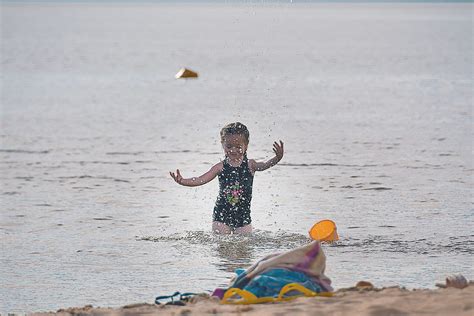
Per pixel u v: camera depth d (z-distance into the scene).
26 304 15.80
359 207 24.25
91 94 59.31
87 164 31.84
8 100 54.72
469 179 28.44
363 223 22.25
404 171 29.94
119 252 19.58
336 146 35.78
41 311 15.29
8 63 89.19
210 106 51.97
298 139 37.84
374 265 18.17
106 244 20.31
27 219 22.97
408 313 11.45
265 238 20.83
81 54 105.38
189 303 13.02
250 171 21.58
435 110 49.22
